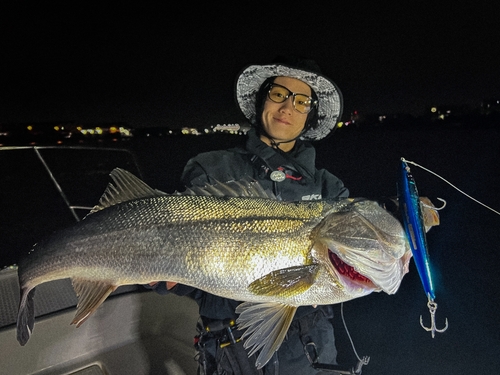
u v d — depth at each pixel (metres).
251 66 1.03
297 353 0.89
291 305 0.83
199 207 0.84
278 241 0.82
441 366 1.47
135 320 1.32
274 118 0.99
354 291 0.81
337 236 0.81
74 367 1.19
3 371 1.08
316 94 1.06
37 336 1.13
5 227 3.23
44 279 0.85
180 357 1.28
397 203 0.85
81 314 0.82
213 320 0.88
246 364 0.84
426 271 0.67
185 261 0.81
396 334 1.69
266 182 0.96
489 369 1.44
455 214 3.57
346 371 0.86
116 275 0.82
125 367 1.22
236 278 0.81
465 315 1.84
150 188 0.88
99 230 0.83
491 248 2.70
